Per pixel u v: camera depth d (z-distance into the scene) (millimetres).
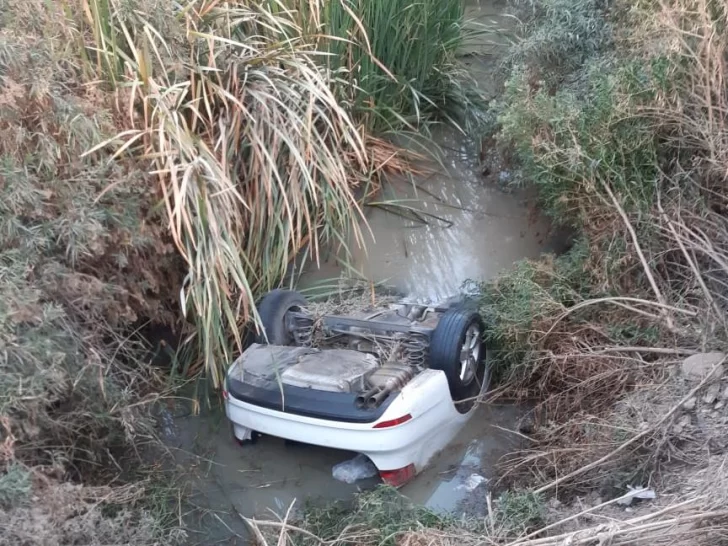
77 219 3475
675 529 2865
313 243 4988
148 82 4004
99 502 3148
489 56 6332
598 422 3689
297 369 3836
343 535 3264
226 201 4059
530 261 4516
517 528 3178
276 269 4609
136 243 3742
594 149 4266
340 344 4262
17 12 3787
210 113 4316
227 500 3729
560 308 4086
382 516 3338
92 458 3504
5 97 3393
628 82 4273
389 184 5543
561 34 5180
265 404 3734
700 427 3453
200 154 4062
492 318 4254
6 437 3004
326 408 3631
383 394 3646
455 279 4977
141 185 3861
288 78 4680
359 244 5141
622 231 4230
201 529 3562
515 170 5270
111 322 3764
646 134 4234
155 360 4285
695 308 3941
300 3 5020
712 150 4062
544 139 4449
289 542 3318
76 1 4156
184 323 4234
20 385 2951
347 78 5363
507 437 4008
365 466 3836
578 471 3389
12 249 3271
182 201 3746
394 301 4797
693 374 3664
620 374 3867
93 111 3748
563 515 3309
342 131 5094
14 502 2844
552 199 4629
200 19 4457
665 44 4203
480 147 5684
